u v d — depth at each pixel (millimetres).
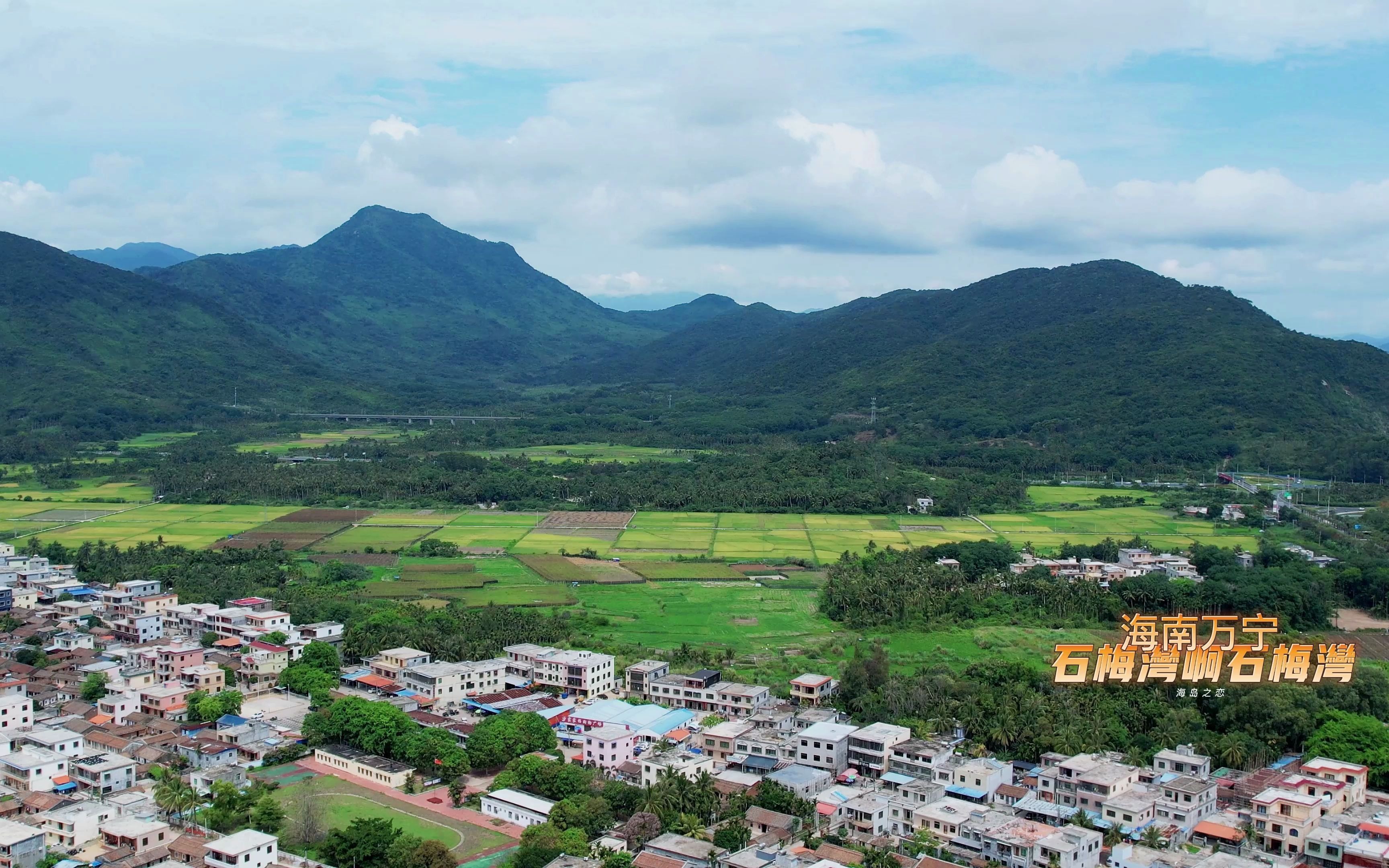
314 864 181250
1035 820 196250
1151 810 196250
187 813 195875
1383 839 182250
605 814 197125
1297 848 186000
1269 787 199125
